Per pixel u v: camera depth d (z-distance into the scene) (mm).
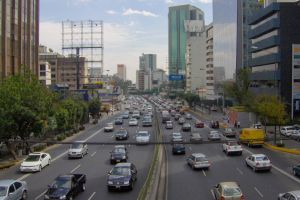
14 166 39094
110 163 39875
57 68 160125
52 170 36438
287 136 58750
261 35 90562
